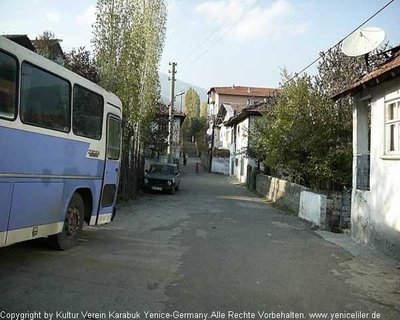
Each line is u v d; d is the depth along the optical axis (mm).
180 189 27109
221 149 51625
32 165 6629
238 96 72562
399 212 8797
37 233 6941
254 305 5566
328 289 6535
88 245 8828
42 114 6887
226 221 13812
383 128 9602
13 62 6078
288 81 19688
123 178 18625
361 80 10133
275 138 19094
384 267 8203
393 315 5512
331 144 17984
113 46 17609
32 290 5621
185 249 9000
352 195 11617
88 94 8602
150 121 22719
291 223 14195
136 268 7109
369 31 10820
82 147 8383
